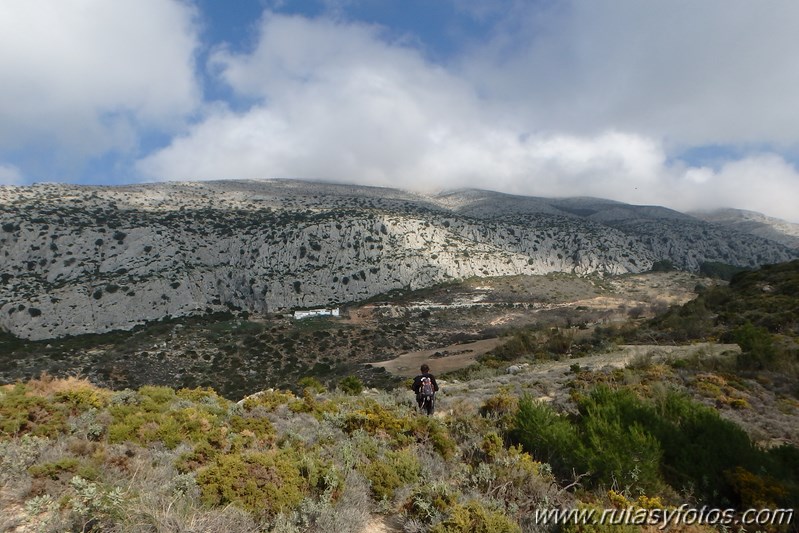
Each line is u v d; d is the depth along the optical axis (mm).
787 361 19516
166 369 60375
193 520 4312
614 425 8133
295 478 5559
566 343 39844
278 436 8375
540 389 17328
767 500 6691
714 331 34500
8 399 8289
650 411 9227
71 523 4285
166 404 10047
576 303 102250
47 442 6730
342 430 9336
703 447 8320
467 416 11312
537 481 6887
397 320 90625
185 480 5176
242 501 4949
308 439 8172
